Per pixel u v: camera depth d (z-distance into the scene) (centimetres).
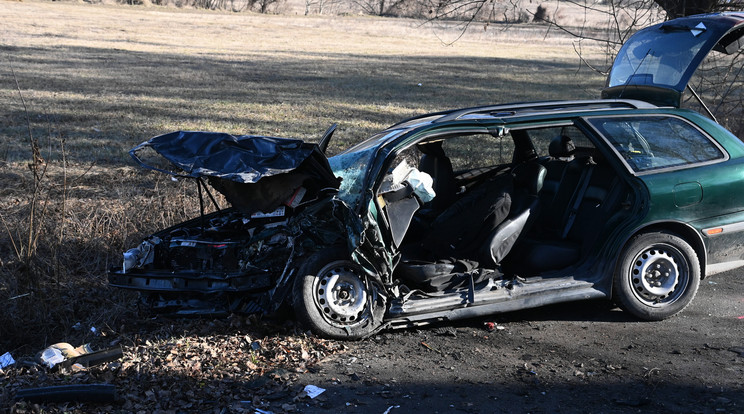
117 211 746
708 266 569
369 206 489
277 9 7600
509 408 408
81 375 445
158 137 515
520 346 504
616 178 563
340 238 506
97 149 1188
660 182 542
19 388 426
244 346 493
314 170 517
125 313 564
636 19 1027
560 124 549
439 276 521
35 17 5012
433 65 3356
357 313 512
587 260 560
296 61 3334
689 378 442
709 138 578
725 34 600
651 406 404
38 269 583
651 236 545
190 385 434
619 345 502
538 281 543
